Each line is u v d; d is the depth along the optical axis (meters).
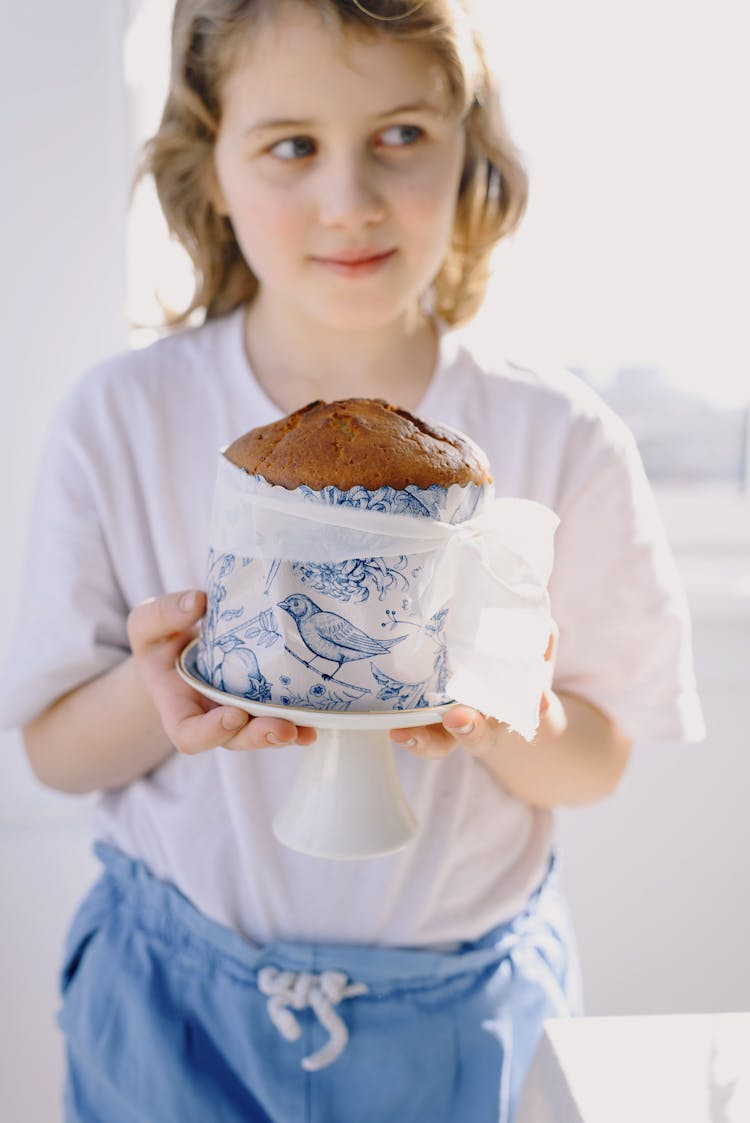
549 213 1.56
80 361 1.38
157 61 1.36
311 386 1.00
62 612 0.94
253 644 0.64
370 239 0.86
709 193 1.56
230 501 0.65
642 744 1.52
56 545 0.96
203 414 0.99
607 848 1.54
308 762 0.71
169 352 1.02
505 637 0.66
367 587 0.62
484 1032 0.92
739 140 1.55
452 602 0.65
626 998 1.58
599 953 1.57
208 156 1.00
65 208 1.35
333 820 0.69
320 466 0.62
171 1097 0.89
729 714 1.51
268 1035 0.90
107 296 1.38
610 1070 0.64
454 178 0.91
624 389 1.62
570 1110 0.61
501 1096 0.91
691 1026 0.68
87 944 0.99
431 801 0.93
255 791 0.92
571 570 0.98
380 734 0.70
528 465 0.98
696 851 1.55
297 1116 0.89
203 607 0.75
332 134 0.84
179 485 0.97
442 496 0.63
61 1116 1.48
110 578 0.97
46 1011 1.48
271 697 0.64
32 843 1.48
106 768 0.96
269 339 1.01
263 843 0.92
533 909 1.00
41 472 1.00
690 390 1.62
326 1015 0.89
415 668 0.64
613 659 0.99
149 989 0.92
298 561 0.62
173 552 0.97
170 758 0.97
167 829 0.95
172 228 1.08
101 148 1.34
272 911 0.93
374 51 0.82
